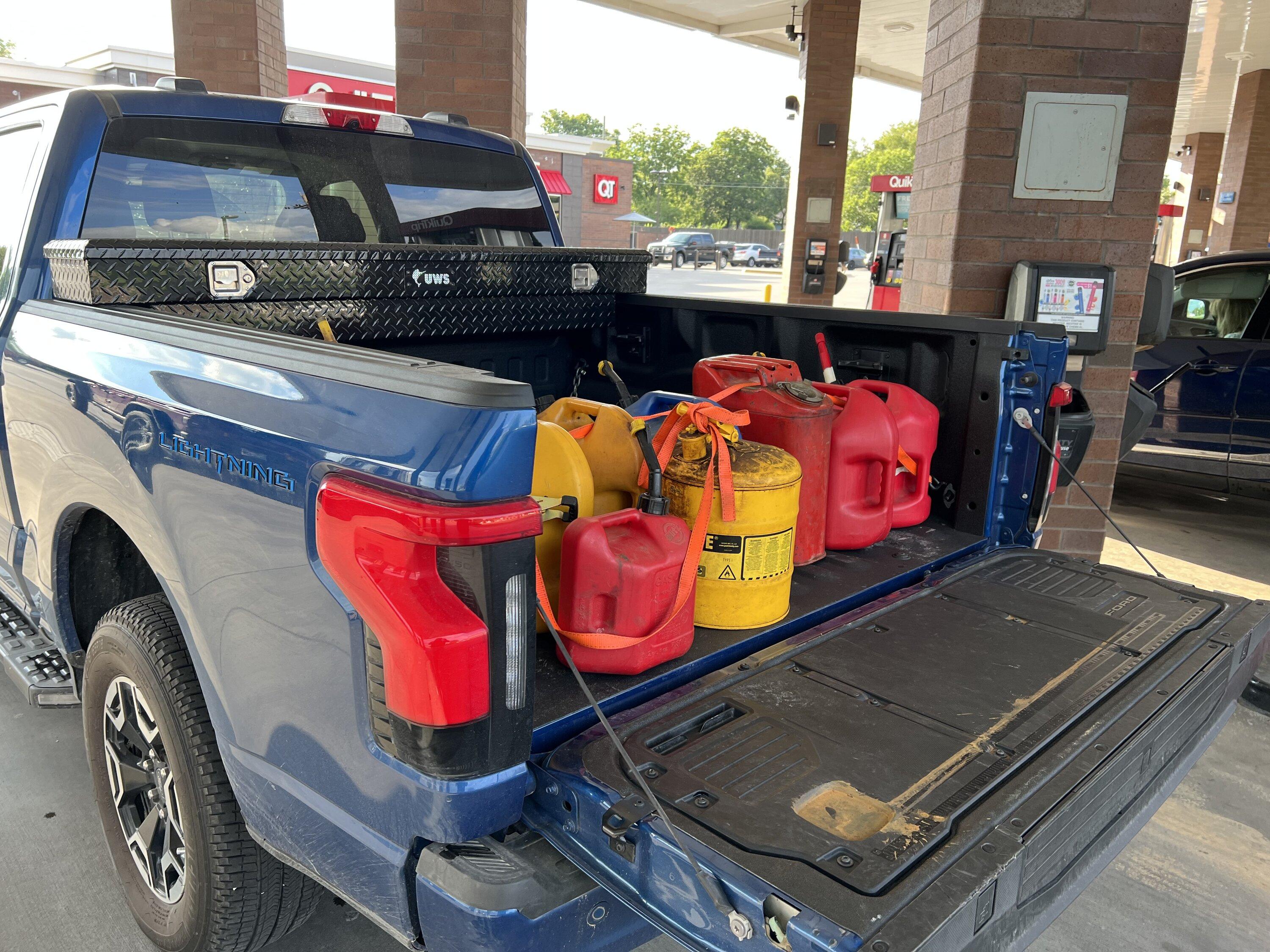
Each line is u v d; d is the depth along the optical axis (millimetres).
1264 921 2584
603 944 1432
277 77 10453
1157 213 4551
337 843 1516
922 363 2855
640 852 1329
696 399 2221
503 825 1393
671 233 71000
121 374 1861
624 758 1436
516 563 1296
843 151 14359
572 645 1813
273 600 1514
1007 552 2676
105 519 2387
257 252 2242
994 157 4492
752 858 1250
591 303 3295
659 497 1872
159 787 2082
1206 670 1942
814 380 3068
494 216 3416
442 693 1263
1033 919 1408
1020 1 4305
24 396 2301
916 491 2789
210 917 1938
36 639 2801
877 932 1117
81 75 21156
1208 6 13531
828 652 1960
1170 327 6516
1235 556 5914
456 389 1228
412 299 2625
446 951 1359
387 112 3174
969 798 1420
